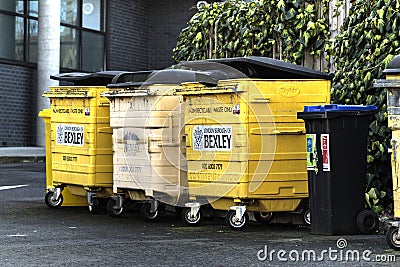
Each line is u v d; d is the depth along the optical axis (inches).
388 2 383.6
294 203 350.3
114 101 389.1
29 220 385.1
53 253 288.8
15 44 897.5
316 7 438.3
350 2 416.8
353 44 402.3
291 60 444.5
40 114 442.6
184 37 514.3
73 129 416.2
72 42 978.1
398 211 293.3
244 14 471.8
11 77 892.0
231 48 475.2
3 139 883.4
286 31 443.8
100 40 1014.4
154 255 283.9
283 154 345.7
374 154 378.3
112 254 286.5
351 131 327.6
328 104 342.0
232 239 323.0
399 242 291.9
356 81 394.0
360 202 330.0
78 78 430.3
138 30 1061.8
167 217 397.4
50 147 440.8
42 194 497.7
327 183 326.3
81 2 991.0
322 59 435.5
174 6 1065.5
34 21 921.5
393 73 289.3
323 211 328.2
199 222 366.6
